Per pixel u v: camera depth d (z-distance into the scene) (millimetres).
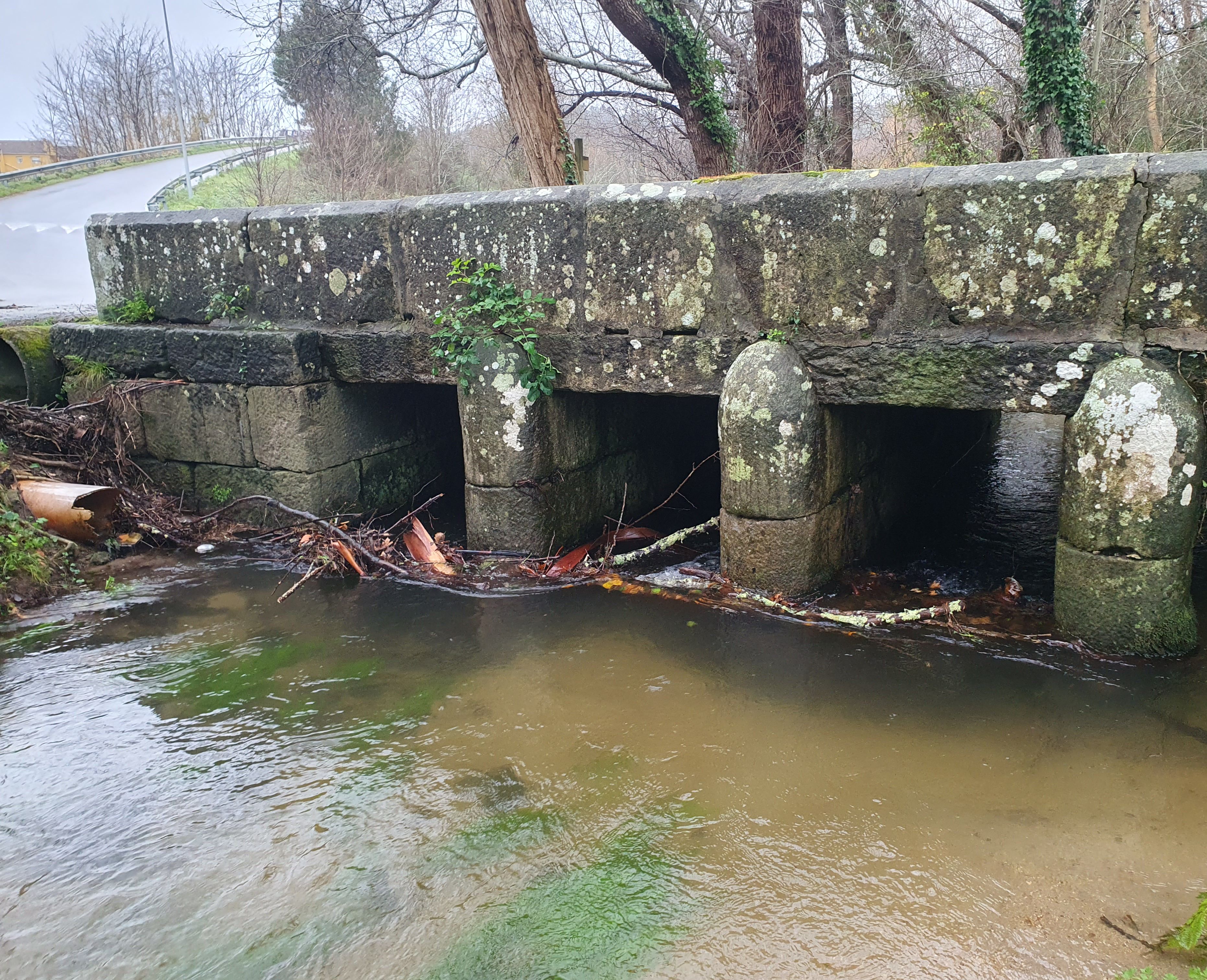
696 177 12953
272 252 5730
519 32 9016
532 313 4887
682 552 5555
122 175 23844
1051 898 2514
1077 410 3771
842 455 4715
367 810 3045
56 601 4941
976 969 2283
